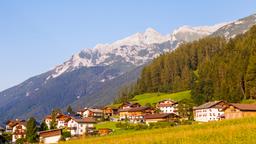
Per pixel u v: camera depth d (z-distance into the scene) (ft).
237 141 189.47
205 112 575.79
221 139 196.85
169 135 227.40
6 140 606.14
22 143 539.29
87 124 624.18
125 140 237.86
